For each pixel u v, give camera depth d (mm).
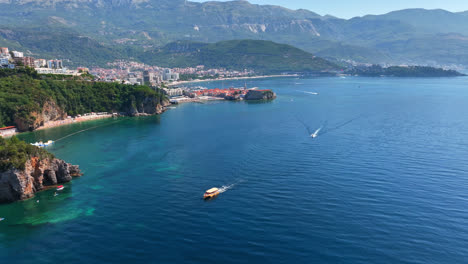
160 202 121938
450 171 145375
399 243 94750
